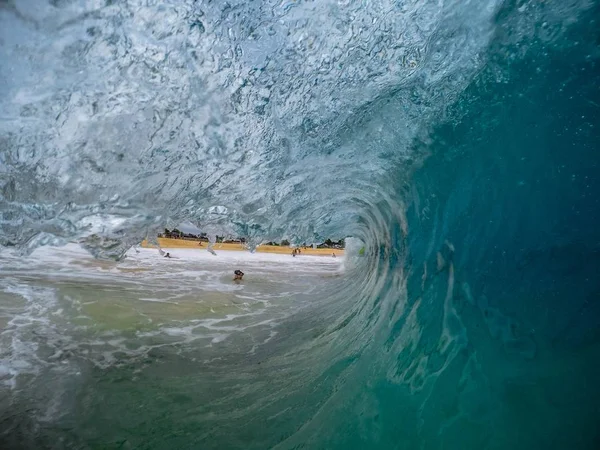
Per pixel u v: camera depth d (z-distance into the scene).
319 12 2.47
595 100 1.90
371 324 3.68
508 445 1.62
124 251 3.52
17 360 4.17
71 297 7.17
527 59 2.24
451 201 2.90
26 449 2.63
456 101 2.75
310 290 9.88
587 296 1.80
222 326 5.98
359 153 3.66
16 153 2.64
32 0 2.21
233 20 2.50
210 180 3.52
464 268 2.56
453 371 2.09
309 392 2.89
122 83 2.58
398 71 2.72
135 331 5.48
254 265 15.91
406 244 3.69
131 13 2.34
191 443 2.54
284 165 3.67
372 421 2.12
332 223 5.89
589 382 1.61
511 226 2.27
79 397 3.35
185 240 22.27
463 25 2.39
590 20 1.91
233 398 3.18
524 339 1.94
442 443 1.78
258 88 2.87
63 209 2.99
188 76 2.69
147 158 2.99
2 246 2.93
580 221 1.91
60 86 2.49
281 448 2.23
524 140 2.28
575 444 1.49
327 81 2.86
